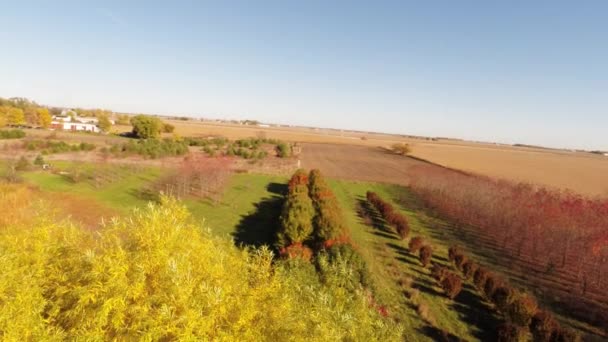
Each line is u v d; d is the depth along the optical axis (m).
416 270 20.38
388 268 20.36
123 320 4.86
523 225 24.97
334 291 9.67
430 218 33.28
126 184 36.81
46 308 5.38
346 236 18.44
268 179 46.66
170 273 5.04
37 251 6.05
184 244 6.11
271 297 6.28
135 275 5.16
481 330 14.68
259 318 5.70
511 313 14.65
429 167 67.06
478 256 23.50
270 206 32.53
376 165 72.75
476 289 18.27
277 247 19.73
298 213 19.62
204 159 41.34
